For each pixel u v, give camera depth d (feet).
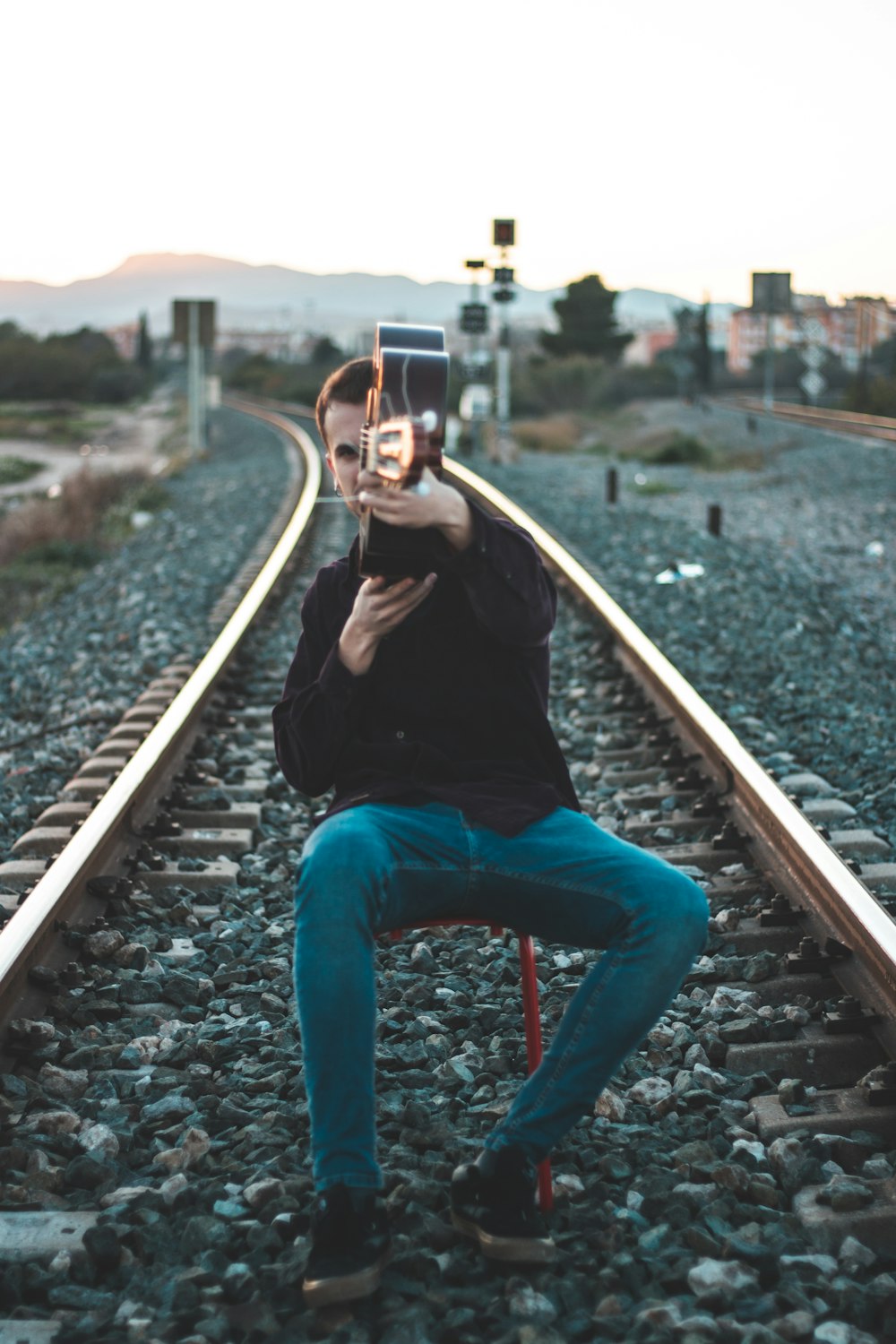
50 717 22.97
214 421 150.30
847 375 239.71
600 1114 9.53
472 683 8.45
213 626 28.86
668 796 16.65
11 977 10.50
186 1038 10.69
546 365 195.62
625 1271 7.46
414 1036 10.66
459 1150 8.72
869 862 14.76
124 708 22.33
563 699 22.21
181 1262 7.66
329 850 7.52
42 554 49.57
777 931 12.39
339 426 8.50
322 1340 6.91
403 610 7.83
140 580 37.50
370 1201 7.17
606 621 26.07
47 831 15.53
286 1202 8.07
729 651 25.96
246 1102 9.64
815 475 75.72
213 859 15.10
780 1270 7.59
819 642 27.81
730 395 224.53
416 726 8.48
